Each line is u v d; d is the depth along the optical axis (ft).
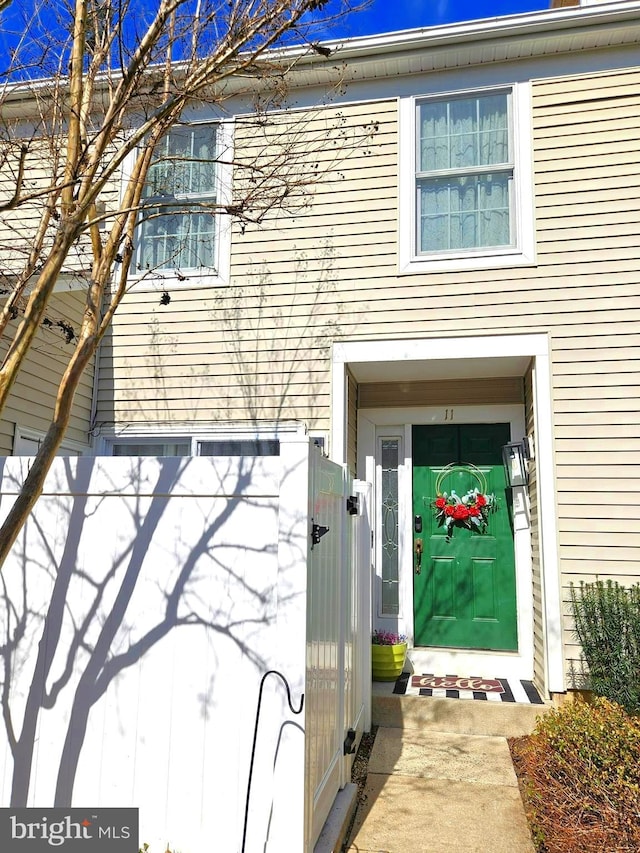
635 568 15.42
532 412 17.10
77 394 18.80
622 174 16.71
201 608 8.25
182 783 7.97
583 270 16.61
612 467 15.83
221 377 18.51
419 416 20.03
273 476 8.23
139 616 8.40
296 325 18.21
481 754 13.85
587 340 16.37
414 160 18.08
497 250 17.25
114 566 8.57
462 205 17.88
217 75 10.68
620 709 11.80
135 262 19.47
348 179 18.38
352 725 12.79
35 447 18.01
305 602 7.89
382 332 17.58
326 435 17.58
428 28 17.26
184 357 18.84
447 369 18.49
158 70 12.69
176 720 8.10
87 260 17.24
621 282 16.37
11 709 8.50
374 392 20.39
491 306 17.04
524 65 17.65
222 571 8.25
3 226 18.11
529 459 17.75
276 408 17.99
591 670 14.53
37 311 8.18
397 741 14.57
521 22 16.81
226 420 18.28
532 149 17.31
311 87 18.80
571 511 15.90
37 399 18.04
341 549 11.33
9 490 9.05
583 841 9.23
